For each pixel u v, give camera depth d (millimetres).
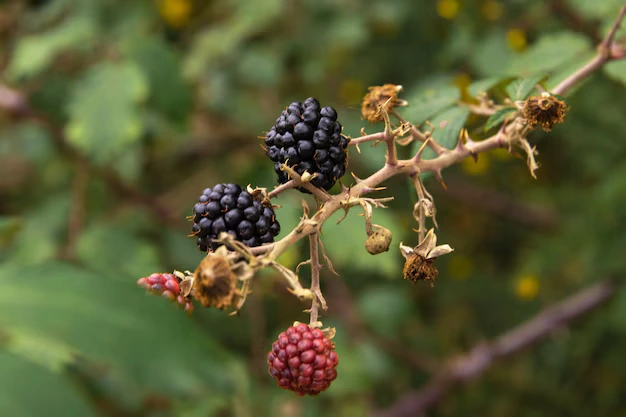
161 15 4047
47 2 4219
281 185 1440
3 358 817
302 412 3350
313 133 1433
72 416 795
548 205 5160
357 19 4301
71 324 862
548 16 3732
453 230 5664
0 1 4137
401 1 4297
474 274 5262
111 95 3318
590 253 3934
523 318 4941
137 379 850
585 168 4492
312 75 4434
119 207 3984
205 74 4227
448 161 1692
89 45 3723
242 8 3932
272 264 1312
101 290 912
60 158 4051
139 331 885
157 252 3473
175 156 4504
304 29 4363
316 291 1427
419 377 4512
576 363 4500
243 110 4309
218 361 930
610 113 4066
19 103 3717
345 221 3088
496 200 5207
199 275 1266
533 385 4562
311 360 1370
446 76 3783
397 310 4012
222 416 2666
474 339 4895
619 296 3797
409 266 1542
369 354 3789
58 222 3758
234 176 4195
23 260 3312
